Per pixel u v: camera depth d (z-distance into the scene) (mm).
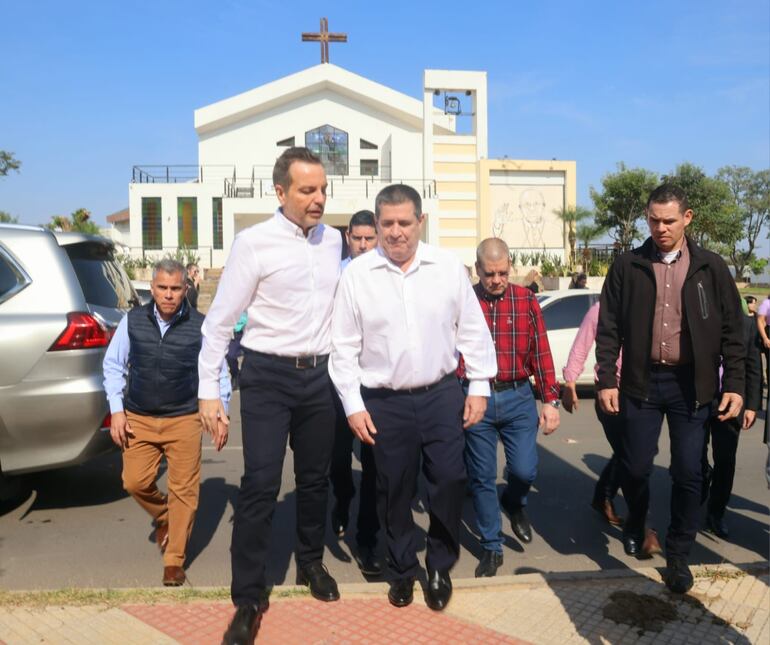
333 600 3566
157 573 4352
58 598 3551
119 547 4789
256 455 3406
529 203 27938
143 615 3402
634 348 3865
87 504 5719
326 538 5016
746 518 5465
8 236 5117
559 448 7676
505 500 4910
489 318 4469
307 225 3404
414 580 3580
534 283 14797
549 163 27875
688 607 3494
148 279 25969
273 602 3551
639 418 3941
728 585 3729
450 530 3508
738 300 3775
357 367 3486
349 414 3396
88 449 5074
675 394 3820
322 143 32094
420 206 3355
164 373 4129
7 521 5309
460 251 28109
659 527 5230
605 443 7914
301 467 3660
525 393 4543
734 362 3760
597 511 5598
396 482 3484
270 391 3459
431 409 3475
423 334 3400
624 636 3223
